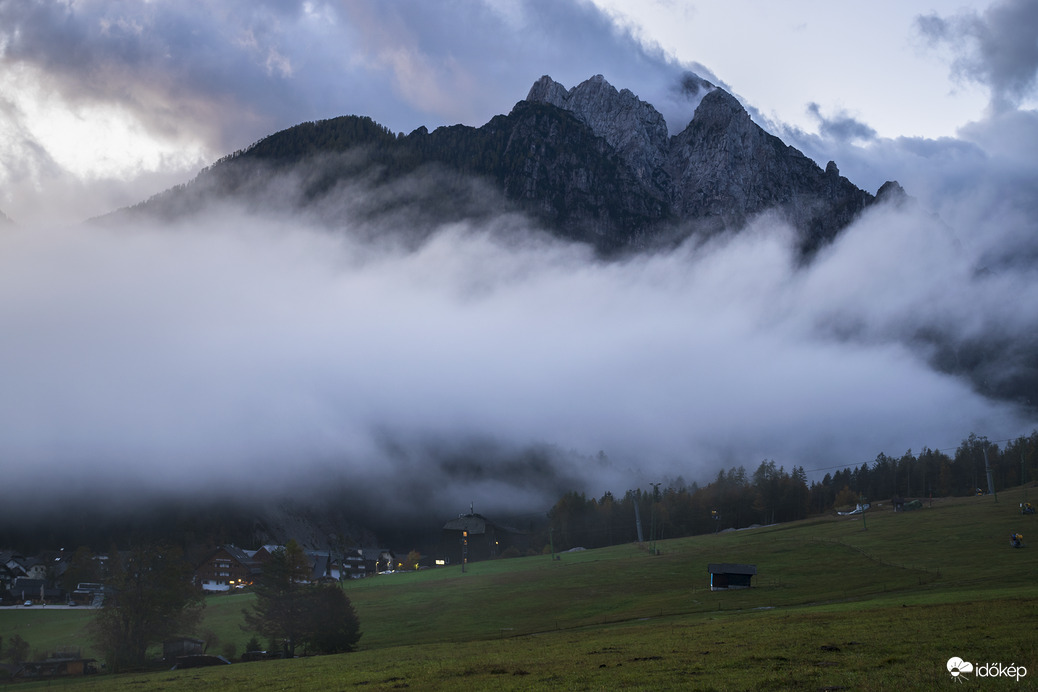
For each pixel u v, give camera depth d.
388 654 81.31
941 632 51.84
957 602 73.06
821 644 51.88
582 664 53.88
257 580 103.94
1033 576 102.50
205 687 62.41
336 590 103.44
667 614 106.50
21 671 96.12
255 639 103.94
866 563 144.50
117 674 92.19
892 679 38.59
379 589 167.38
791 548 173.88
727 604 111.12
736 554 174.12
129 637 103.00
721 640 60.75
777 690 38.69
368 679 56.66
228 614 144.38
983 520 177.12
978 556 136.88
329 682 57.16
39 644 129.50
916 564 136.12
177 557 110.38
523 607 131.25
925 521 187.38
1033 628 49.91
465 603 139.62
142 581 105.81
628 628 87.62
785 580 134.38
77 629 141.88
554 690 43.88
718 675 44.03
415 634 113.94
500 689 45.72
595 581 153.88
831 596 107.62
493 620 121.25
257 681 63.16
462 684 49.41
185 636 112.31
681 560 174.38
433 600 145.88
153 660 105.62
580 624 105.69
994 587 93.12
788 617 76.06
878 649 47.66
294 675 65.38
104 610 104.69
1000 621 54.44
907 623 58.56
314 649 101.00
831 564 148.00
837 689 37.66
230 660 100.19
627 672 48.12
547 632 99.12
